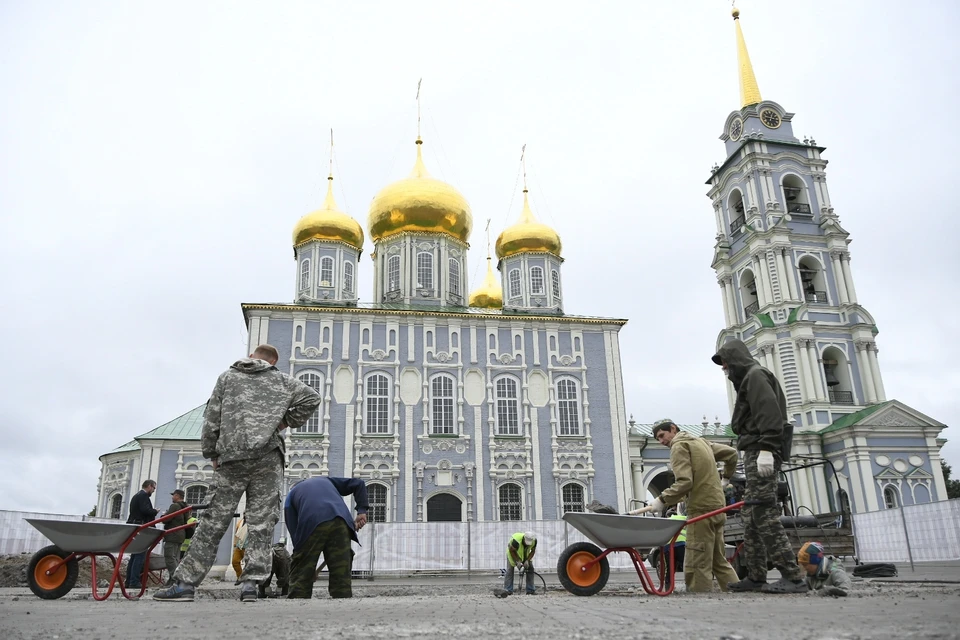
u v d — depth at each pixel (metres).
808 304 52.28
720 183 59.09
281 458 7.95
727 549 15.39
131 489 45.84
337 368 42.28
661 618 4.41
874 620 4.01
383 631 3.95
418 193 50.69
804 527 18.31
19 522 20.61
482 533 26.38
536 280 52.06
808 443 49.31
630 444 50.16
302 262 49.81
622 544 8.55
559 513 42.12
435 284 49.72
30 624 4.59
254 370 8.04
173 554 17.58
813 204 55.81
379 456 41.12
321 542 9.42
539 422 43.78
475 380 43.84
